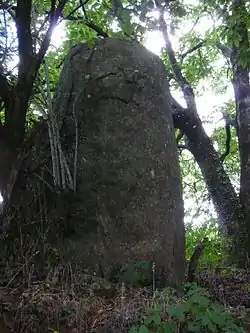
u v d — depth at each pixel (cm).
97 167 566
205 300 373
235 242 988
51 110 565
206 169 1073
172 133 629
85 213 548
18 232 531
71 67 638
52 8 538
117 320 398
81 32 883
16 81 581
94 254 530
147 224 555
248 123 1057
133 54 626
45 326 391
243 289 644
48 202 561
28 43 538
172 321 372
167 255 557
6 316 391
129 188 559
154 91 618
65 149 590
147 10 502
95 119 588
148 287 502
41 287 431
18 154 548
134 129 582
